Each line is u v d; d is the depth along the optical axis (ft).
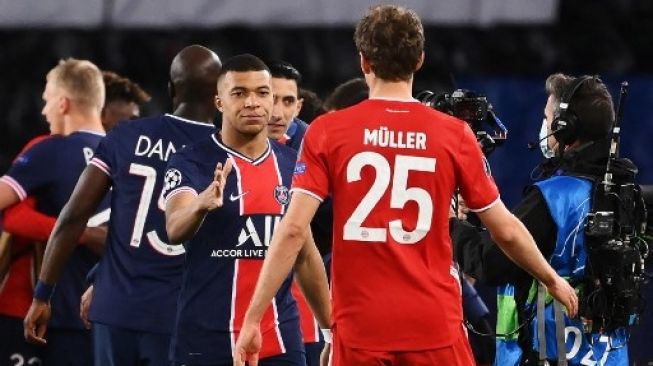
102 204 75.82
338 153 52.08
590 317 58.08
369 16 52.95
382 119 52.31
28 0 119.65
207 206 54.39
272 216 59.72
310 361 72.23
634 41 125.18
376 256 51.98
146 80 123.03
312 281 60.54
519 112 113.39
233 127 59.88
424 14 118.42
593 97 58.95
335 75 121.90
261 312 52.19
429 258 52.37
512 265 57.47
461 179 52.70
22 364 77.15
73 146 75.25
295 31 121.70
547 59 123.75
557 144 60.70
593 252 57.57
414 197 52.08
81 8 120.06
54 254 68.18
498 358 60.44
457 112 60.13
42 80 125.08
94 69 77.56
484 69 123.03
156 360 66.08
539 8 118.21
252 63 59.88
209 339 59.31
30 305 77.05
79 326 75.82
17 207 74.59
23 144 123.65
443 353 52.16
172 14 120.37
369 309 51.90
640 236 60.18
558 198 57.77
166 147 66.49
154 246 66.08
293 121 77.10
